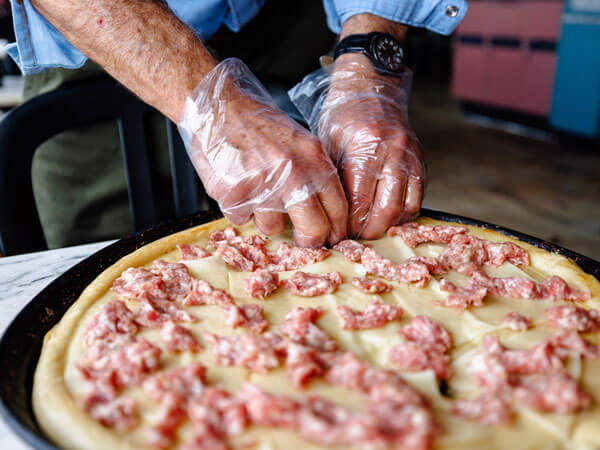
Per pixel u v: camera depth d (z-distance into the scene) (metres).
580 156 1.65
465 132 2.00
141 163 0.56
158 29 0.33
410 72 0.45
